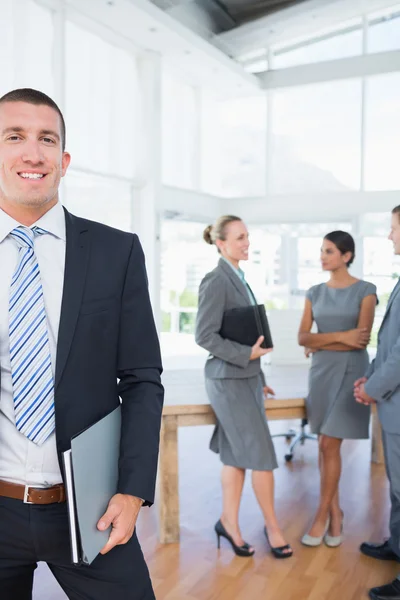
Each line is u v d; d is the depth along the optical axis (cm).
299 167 841
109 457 112
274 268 846
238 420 252
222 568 250
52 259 117
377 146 784
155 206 725
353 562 256
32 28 540
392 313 232
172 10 630
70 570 119
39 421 111
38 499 113
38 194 112
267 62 841
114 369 121
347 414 261
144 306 125
